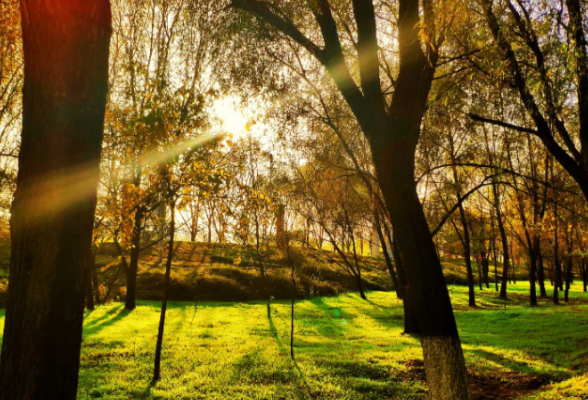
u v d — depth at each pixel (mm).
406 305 15812
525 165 25359
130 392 7867
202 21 8648
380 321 19531
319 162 16469
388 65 13641
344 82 6340
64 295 2818
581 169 8992
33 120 2883
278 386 8383
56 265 2789
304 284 30969
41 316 2729
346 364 10172
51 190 2807
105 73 3164
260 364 10133
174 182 8047
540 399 7668
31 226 2795
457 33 8008
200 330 15523
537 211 25781
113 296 24812
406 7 6082
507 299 31609
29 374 2678
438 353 5223
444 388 5070
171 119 7344
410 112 5922
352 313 22484
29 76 2945
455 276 48469
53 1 2887
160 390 8023
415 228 5598
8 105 17312
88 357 10688
